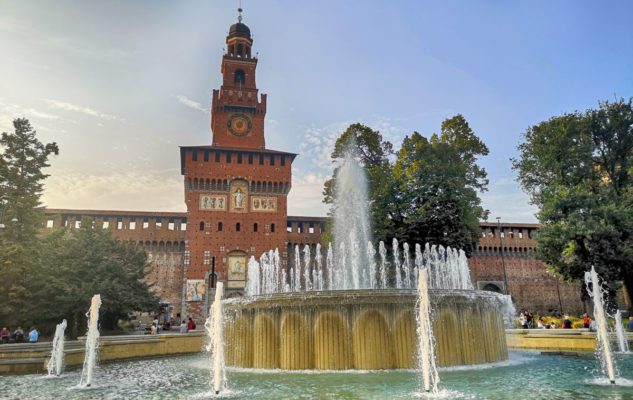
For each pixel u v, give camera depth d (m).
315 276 62.91
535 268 67.56
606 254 32.03
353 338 14.40
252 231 61.22
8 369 17.64
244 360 15.68
